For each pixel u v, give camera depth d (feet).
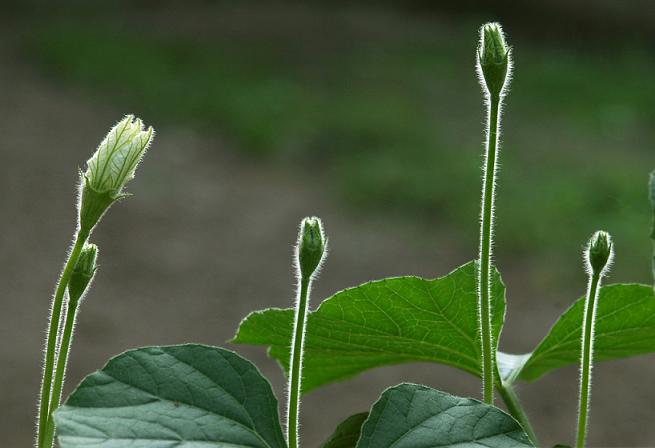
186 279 45.27
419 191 51.90
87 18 83.76
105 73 69.67
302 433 33.88
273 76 72.59
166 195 53.52
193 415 5.82
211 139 61.05
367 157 56.85
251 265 47.03
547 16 87.81
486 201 6.00
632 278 41.86
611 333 7.91
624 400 36.40
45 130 60.85
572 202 48.26
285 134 60.54
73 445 5.48
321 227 5.75
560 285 43.29
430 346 7.98
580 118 65.05
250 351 39.63
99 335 39.68
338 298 7.57
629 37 84.99
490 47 5.96
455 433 5.94
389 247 48.16
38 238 48.08
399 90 70.79
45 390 5.81
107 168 5.96
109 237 48.60
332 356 8.40
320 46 81.66
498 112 6.00
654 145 60.80
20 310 41.52
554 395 36.63
